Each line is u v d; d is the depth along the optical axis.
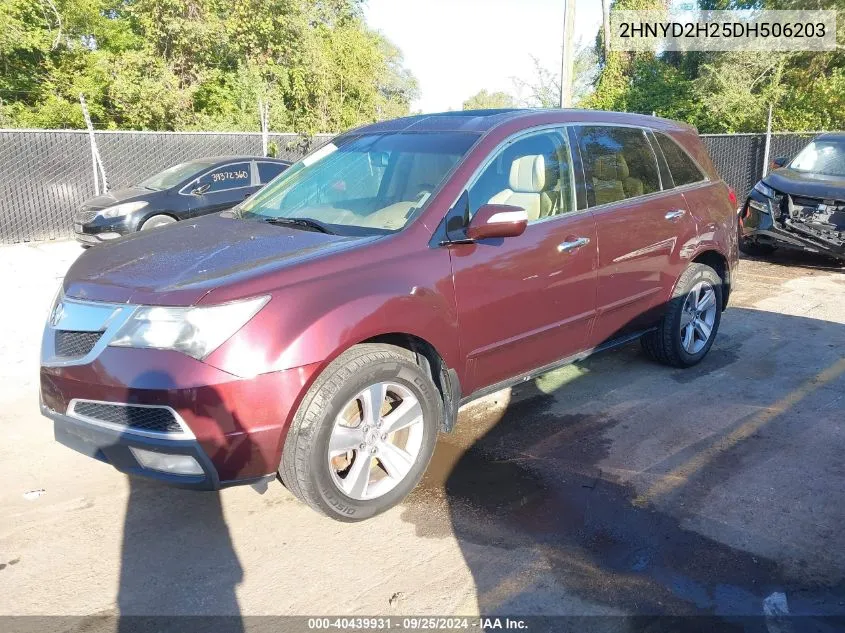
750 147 14.77
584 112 4.72
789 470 3.93
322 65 23.56
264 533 3.37
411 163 4.07
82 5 21.12
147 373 2.90
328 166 4.49
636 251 4.73
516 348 4.05
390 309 3.30
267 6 22.05
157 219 10.76
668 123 5.47
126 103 20.58
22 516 3.51
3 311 7.54
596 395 5.04
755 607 2.84
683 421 4.59
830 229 8.92
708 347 5.63
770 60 19.52
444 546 3.25
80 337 3.16
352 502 3.27
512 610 2.83
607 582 2.99
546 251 4.09
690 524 3.41
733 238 5.69
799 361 5.71
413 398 3.46
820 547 3.22
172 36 21.38
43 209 12.74
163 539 3.32
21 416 4.76
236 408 2.92
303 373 3.02
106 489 3.79
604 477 3.87
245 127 20.83
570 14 16.03
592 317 4.51
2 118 19.00
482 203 3.89
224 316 2.93
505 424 4.57
